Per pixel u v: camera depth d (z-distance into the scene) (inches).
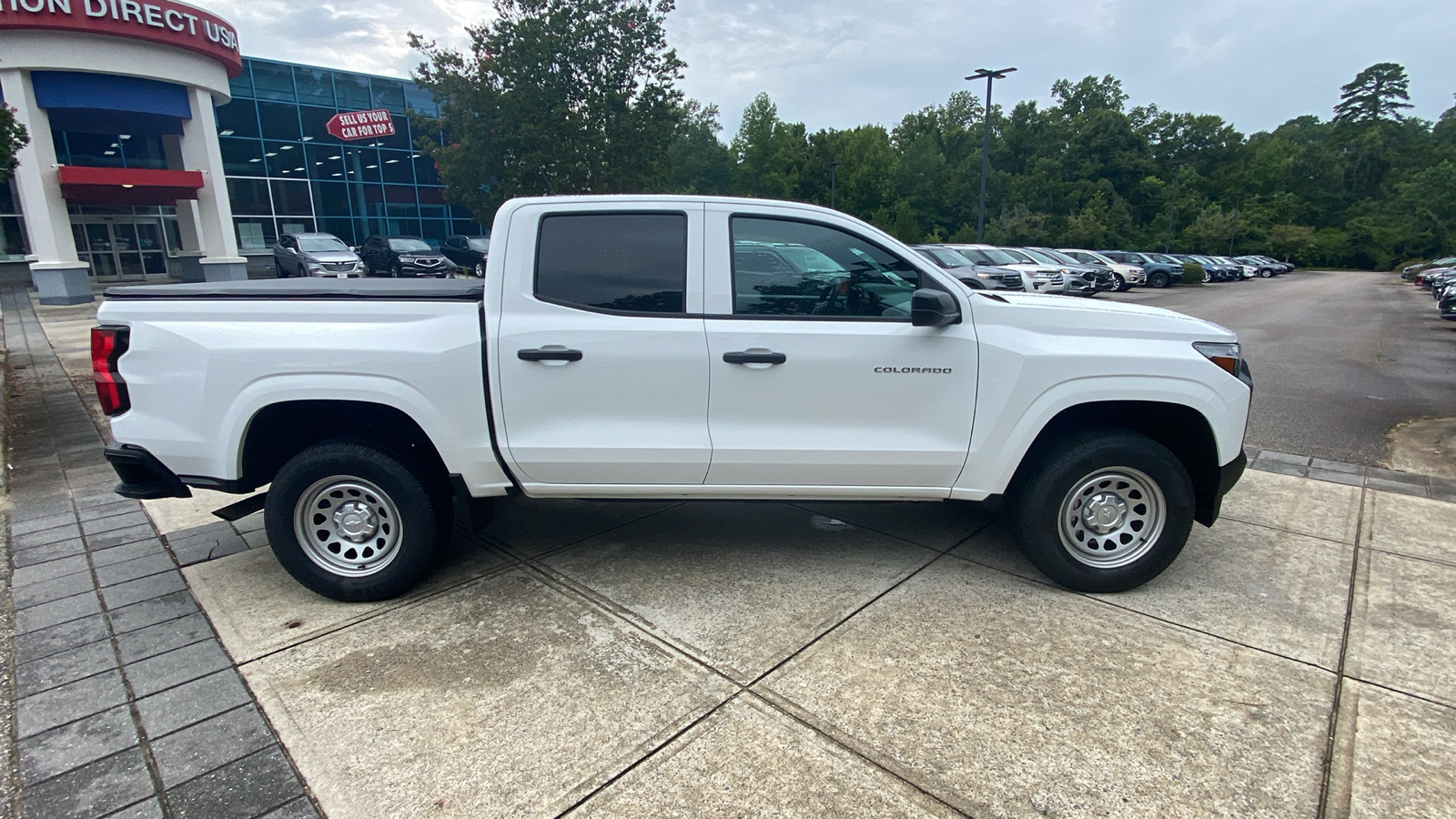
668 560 158.7
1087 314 139.0
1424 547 164.6
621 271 135.0
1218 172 3472.0
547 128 849.5
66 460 241.4
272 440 143.6
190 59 832.3
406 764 97.4
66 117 893.8
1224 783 93.5
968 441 137.4
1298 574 150.9
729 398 134.6
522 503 193.8
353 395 131.6
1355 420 293.1
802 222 137.0
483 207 952.3
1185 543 152.6
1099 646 124.1
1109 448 135.6
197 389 131.3
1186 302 1000.2
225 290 137.6
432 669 118.7
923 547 164.6
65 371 409.1
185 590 146.9
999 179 2807.6
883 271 138.1
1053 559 140.2
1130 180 3100.4
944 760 97.7
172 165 1018.1
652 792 92.3
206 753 99.8
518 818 88.3
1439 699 109.9
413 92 1398.9
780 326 134.3
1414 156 3759.8
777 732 103.3
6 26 705.0
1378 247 2898.6
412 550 138.5
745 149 2942.9
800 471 138.6
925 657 121.0
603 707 108.9
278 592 145.5
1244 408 139.5
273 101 1240.8
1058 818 87.9
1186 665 118.6
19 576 153.2
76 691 113.4
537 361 132.6
